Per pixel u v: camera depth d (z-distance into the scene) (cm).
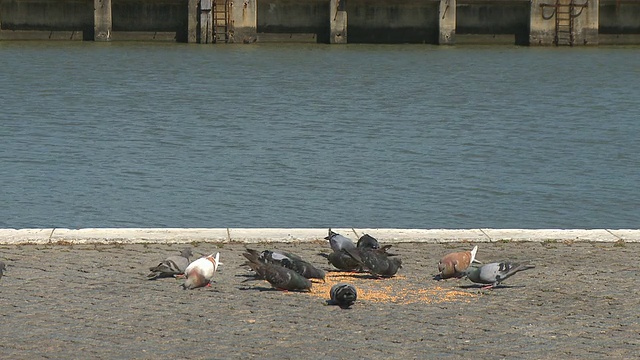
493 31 9306
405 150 4306
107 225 2978
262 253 1516
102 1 8844
